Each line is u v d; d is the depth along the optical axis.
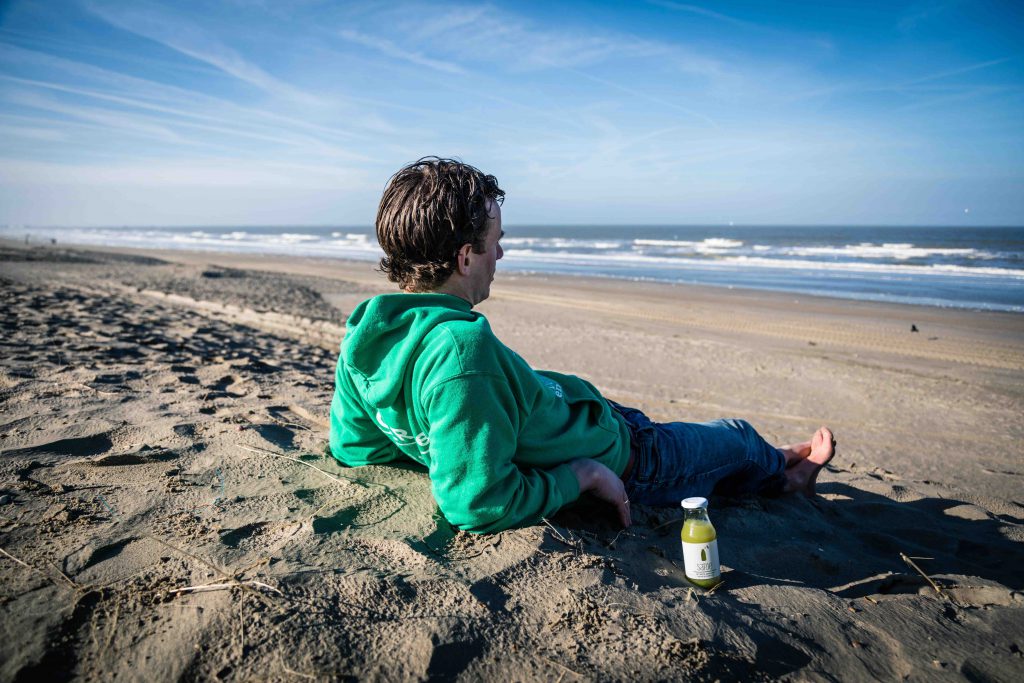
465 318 1.65
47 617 1.34
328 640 1.30
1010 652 1.62
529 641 1.40
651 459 2.14
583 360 8.16
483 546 1.71
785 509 2.46
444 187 1.66
